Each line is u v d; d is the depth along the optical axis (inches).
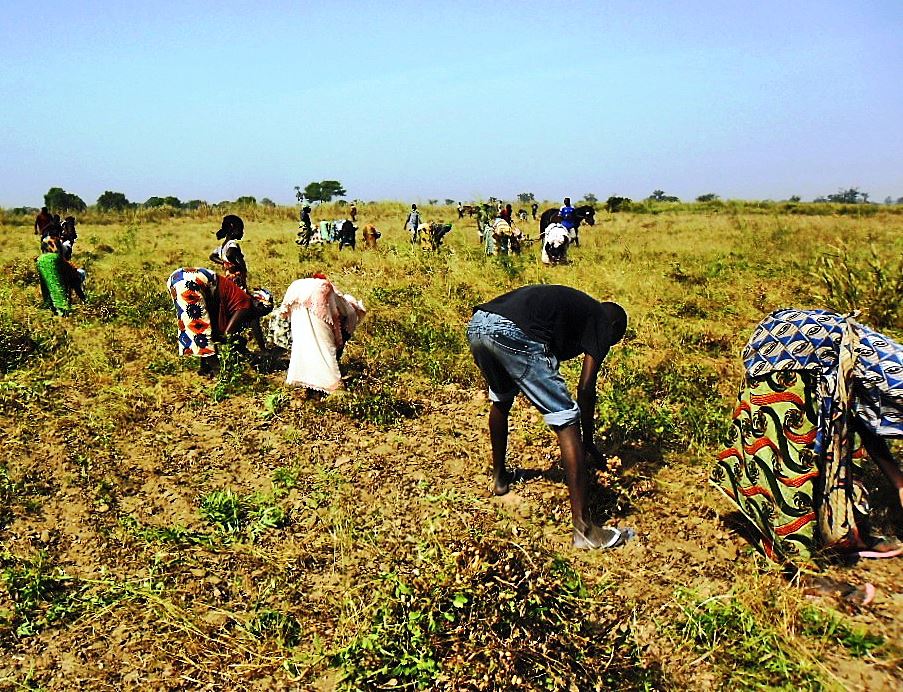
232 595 160.2
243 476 215.0
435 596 133.3
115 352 323.0
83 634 147.6
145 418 256.4
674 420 235.1
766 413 156.1
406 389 280.5
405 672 127.0
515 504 192.5
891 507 179.5
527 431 238.7
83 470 215.2
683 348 323.3
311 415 255.8
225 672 137.1
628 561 166.6
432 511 189.8
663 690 129.0
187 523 189.5
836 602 148.2
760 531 162.7
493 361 176.2
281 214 1438.2
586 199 2063.2
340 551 173.6
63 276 395.2
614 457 202.2
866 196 2664.9
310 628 147.9
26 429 240.7
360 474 212.5
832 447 149.8
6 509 192.5
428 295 431.8
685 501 190.5
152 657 140.9
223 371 285.7
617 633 135.5
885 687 128.6
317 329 264.7
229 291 295.4
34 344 321.1
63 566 170.2
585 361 175.3
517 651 124.6
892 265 374.6
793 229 832.3
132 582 162.2
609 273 497.7
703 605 148.9
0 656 141.7
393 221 1316.4
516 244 678.5
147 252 681.0
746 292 432.1
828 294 376.5
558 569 145.6
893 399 149.6
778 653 134.0
